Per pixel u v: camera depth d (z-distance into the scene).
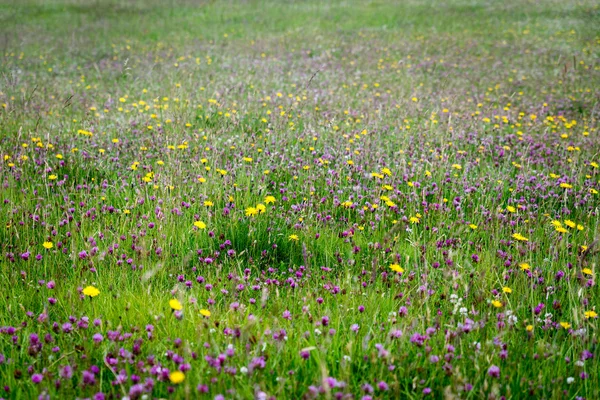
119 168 5.79
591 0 26.36
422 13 24.92
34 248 3.87
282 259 4.18
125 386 2.49
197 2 28.97
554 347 2.86
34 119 7.89
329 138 7.11
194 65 13.61
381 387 2.46
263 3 28.80
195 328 2.97
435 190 5.29
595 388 2.59
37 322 3.07
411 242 4.05
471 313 3.13
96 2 28.70
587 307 3.24
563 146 7.10
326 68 13.79
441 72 13.95
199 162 5.66
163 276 3.66
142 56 15.69
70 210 4.49
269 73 12.89
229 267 3.83
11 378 2.54
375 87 11.80
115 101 9.65
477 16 23.83
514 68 14.53
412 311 3.23
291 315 3.22
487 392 2.53
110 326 2.90
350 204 4.72
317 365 2.69
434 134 7.55
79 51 16.50
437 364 2.69
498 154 6.79
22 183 4.97
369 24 22.48
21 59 14.66
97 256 3.76
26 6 26.78
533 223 4.74
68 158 5.86
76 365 2.65
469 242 4.26
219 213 4.55
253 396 2.42
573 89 12.02
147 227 4.27
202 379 2.52
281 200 5.14
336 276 3.89
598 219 4.70
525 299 3.44
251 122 7.89
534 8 25.08
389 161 6.18
